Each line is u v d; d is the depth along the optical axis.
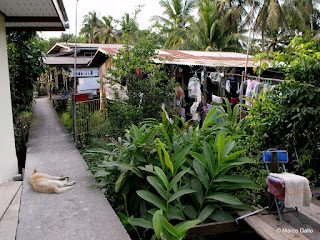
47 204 3.25
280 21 16.19
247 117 4.27
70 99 9.20
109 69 5.89
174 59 7.60
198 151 3.71
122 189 3.49
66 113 10.50
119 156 3.71
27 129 7.50
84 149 5.95
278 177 2.79
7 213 3.03
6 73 4.29
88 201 3.33
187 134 3.94
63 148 5.68
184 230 2.31
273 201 2.98
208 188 3.19
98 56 10.02
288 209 3.12
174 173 3.17
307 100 3.42
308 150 3.66
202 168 3.35
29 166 4.54
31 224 2.82
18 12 4.23
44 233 2.66
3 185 3.82
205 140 3.79
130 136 4.04
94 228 2.76
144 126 4.18
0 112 4.08
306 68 3.49
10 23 4.86
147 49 5.84
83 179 4.02
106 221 2.89
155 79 5.87
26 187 3.73
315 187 3.68
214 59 8.34
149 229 3.35
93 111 6.54
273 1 15.42
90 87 14.32
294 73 3.61
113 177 3.78
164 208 2.94
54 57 14.88
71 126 8.04
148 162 3.55
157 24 5.99
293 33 20.75
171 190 3.33
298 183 2.69
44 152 5.37
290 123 3.62
